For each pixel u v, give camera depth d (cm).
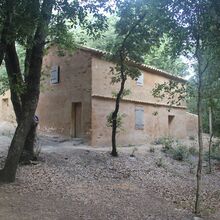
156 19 1173
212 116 2298
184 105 3152
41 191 1220
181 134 3119
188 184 1702
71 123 2320
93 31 1263
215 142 2734
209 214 1235
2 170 1290
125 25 1753
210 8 1062
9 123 2819
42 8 1113
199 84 1224
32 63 1335
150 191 1461
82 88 2245
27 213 983
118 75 2080
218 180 1886
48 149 1947
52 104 2477
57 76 2431
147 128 2666
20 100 1524
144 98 2633
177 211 1217
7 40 1114
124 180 1577
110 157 1898
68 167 1616
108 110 2286
